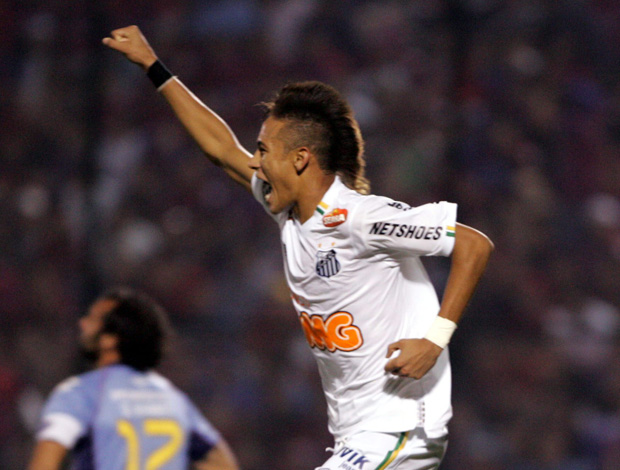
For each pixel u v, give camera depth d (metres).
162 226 31.38
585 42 32.47
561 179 30.22
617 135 31.89
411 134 31.33
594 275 28.81
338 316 10.13
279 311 29.08
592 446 25.97
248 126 32.94
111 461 12.02
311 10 34.28
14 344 28.52
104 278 25.20
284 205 10.22
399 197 30.12
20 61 32.38
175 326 29.44
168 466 12.38
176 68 33.75
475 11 30.55
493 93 30.38
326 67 33.41
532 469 25.48
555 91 31.36
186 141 33.12
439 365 10.42
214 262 30.75
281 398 27.58
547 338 27.20
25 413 27.09
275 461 26.84
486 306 27.44
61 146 31.27
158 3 33.97
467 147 28.23
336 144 10.10
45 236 30.03
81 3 31.73
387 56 33.47
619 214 30.28
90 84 25.73
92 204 24.80
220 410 27.45
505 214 28.62
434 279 24.94
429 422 10.23
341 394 10.48
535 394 26.33
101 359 12.88
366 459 10.06
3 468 26.31
